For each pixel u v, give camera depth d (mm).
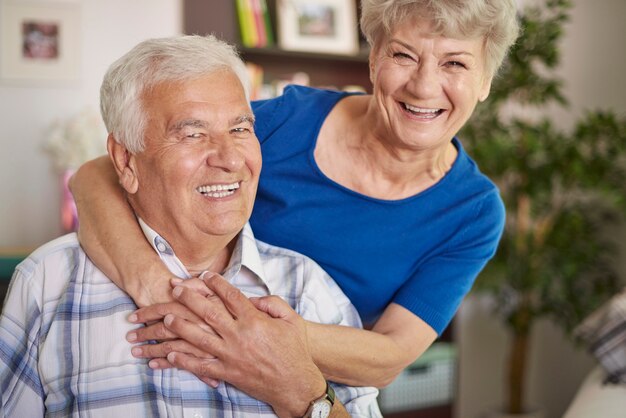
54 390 1406
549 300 3791
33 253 1506
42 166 3557
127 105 1351
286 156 1651
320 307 1594
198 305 1315
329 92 1724
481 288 3801
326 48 3789
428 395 3844
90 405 1387
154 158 1357
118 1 3584
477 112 3574
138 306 1414
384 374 1542
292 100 1698
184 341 1344
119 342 1408
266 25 3652
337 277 1672
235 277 1559
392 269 1646
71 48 3547
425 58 1405
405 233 1621
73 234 1548
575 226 3633
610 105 3908
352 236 1625
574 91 4117
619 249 3916
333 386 1580
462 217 1636
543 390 4406
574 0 4094
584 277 3994
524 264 3693
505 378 4070
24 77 3502
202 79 1352
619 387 2807
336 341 1445
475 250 1656
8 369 1439
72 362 1409
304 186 1637
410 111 1470
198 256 1482
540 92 3506
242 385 1342
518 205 3652
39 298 1459
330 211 1628
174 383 1400
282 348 1318
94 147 3420
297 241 1651
